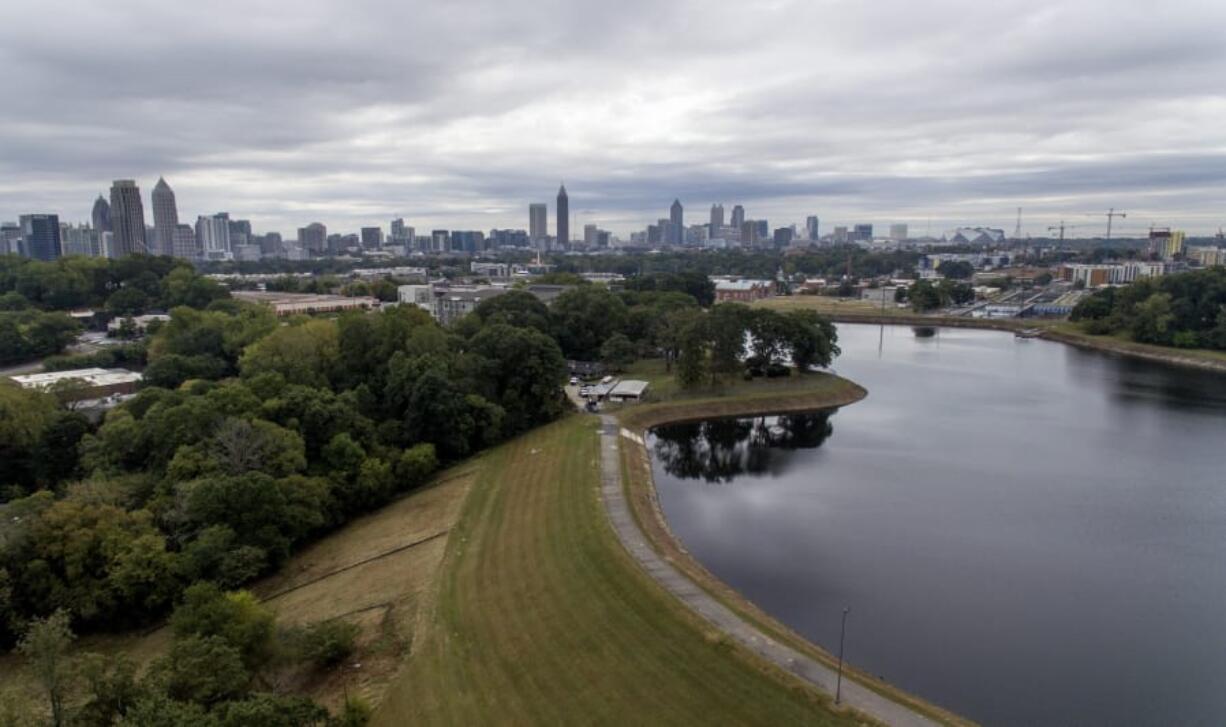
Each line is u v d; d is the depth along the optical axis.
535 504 76.12
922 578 65.31
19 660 53.62
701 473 96.88
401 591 60.03
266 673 46.81
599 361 160.88
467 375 104.38
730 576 65.31
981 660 52.59
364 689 46.75
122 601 57.97
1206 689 49.50
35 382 114.25
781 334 145.62
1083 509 82.44
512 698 44.94
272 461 73.38
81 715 37.06
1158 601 61.78
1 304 185.75
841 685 44.09
